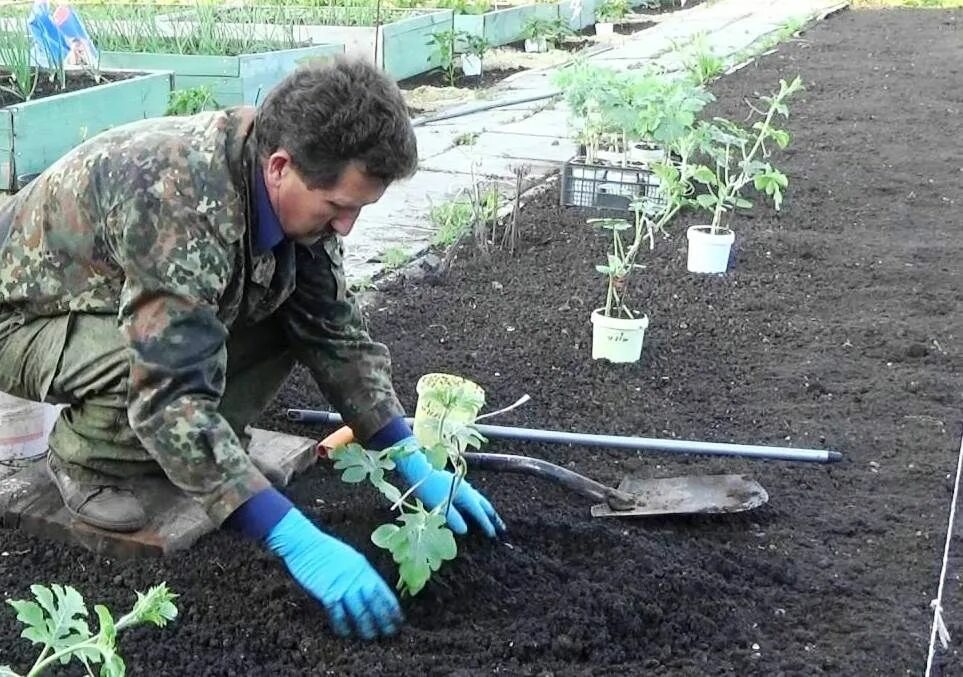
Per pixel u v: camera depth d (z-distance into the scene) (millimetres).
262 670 2418
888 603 2816
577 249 5730
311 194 2361
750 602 2793
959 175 7387
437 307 4863
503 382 4109
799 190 6973
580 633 2578
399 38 10898
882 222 6371
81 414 2756
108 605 2607
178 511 2891
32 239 2609
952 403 4066
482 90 10500
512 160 7566
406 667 2441
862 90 10477
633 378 4203
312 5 12289
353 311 2949
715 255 5375
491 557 2855
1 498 2910
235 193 2408
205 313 2430
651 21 16578
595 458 3564
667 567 2871
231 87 8469
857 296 5176
